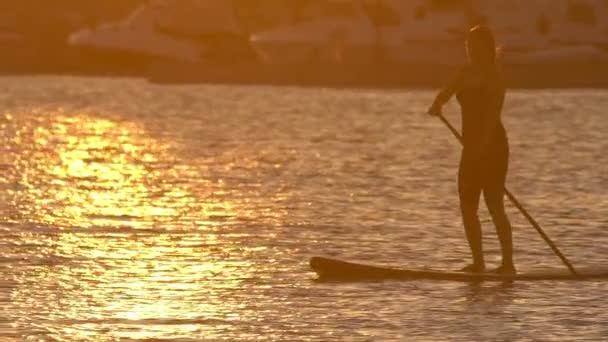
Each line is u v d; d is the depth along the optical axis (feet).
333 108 570.05
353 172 302.25
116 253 182.39
